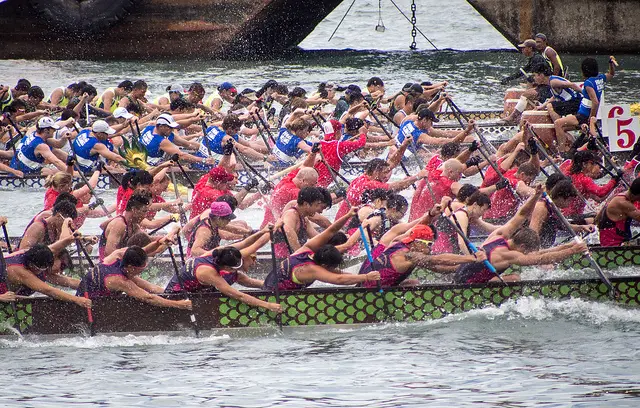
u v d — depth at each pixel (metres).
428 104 63.22
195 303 34.97
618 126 49.72
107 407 27.08
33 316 34.75
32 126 64.62
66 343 34.66
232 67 105.06
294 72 100.81
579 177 43.69
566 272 39.94
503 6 108.62
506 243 36.09
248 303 34.81
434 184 43.97
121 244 38.28
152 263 41.62
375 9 156.50
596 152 50.41
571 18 106.62
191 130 66.25
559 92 64.69
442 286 35.53
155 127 57.62
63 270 39.16
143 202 38.09
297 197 38.84
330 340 34.16
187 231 41.44
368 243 37.25
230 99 72.12
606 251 40.03
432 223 36.53
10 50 109.94
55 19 107.81
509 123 67.88
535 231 36.69
